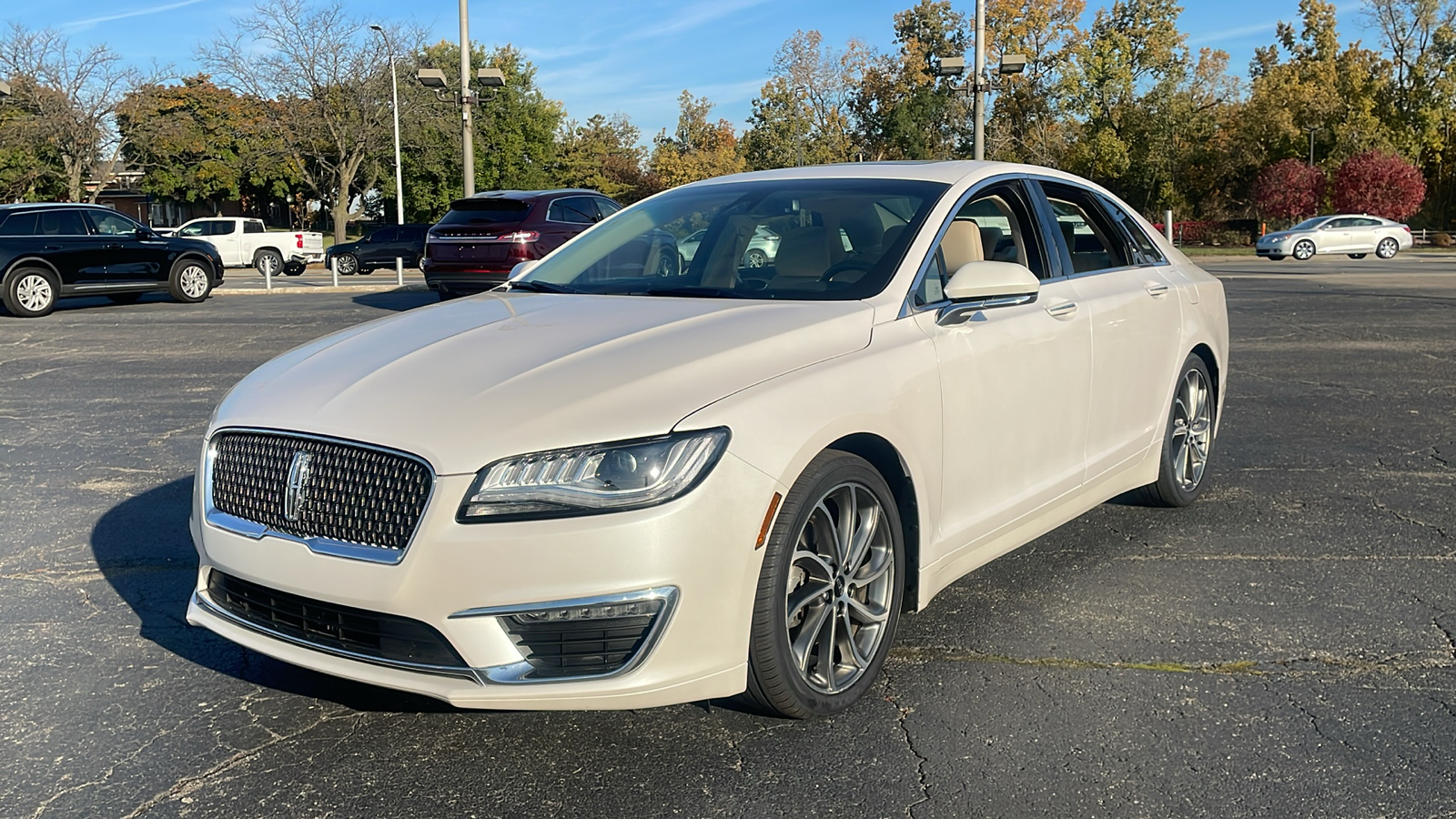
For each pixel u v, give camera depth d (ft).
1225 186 222.28
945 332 11.60
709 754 9.72
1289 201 196.65
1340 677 11.21
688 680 9.05
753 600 9.34
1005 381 12.25
